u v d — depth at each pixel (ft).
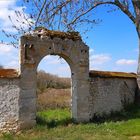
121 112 58.95
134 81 65.57
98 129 44.86
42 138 39.09
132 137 40.63
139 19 58.54
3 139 39.73
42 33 48.24
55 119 51.24
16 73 45.37
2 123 43.70
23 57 45.73
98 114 54.39
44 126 45.75
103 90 56.08
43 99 79.10
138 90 64.13
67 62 51.98
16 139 39.52
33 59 46.65
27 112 45.65
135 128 44.50
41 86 99.14
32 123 45.98
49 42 48.49
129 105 62.69
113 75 58.34
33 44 46.75
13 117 44.52
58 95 87.45
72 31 52.26
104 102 56.03
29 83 46.14
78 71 51.42
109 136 40.22
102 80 56.08
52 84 103.35
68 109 68.54
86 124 48.73
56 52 49.16
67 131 43.52
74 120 50.62
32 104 46.21
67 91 93.71
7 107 44.24
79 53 51.75
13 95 44.78
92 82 53.78
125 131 43.04
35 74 46.83
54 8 55.57
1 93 44.01
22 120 45.14
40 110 68.28
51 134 41.70
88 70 52.75
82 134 41.65
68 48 50.44
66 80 108.17
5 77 44.11
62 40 49.88
